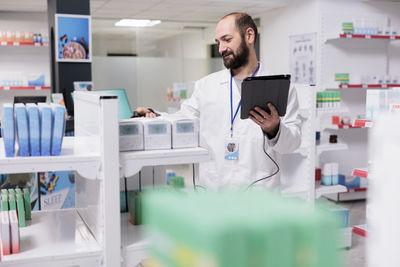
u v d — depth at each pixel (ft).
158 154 4.90
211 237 1.11
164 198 1.29
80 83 14.71
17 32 20.20
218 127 7.22
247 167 6.95
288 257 1.16
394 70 21.61
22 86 20.36
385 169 1.45
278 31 22.85
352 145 20.72
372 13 21.01
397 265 1.41
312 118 12.29
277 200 1.31
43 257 4.76
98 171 4.80
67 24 15.34
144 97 25.79
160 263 1.22
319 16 19.90
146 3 21.48
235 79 7.13
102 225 4.83
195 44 33.14
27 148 4.74
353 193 19.44
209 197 1.31
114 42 36.88
